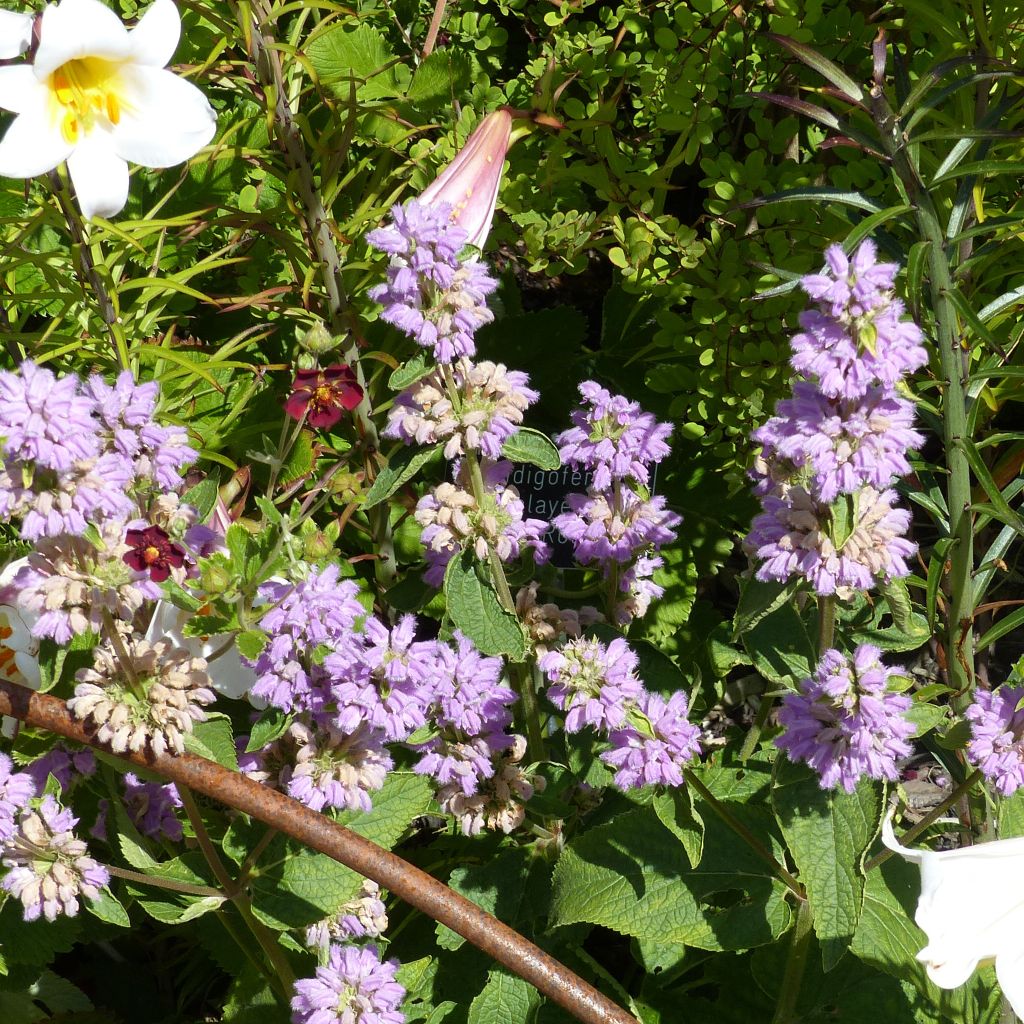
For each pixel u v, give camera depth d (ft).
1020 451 3.90
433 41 3.95
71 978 3.67
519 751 3.04
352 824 2.93
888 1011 3.14
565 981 2.54
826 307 2.46
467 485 2.99
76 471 2.32
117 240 3.70
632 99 4.14
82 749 2.97
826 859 2.74
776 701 4.16
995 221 3.33
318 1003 2.66
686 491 4.23
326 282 3.73
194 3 3.57
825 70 3.16
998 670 4.39
